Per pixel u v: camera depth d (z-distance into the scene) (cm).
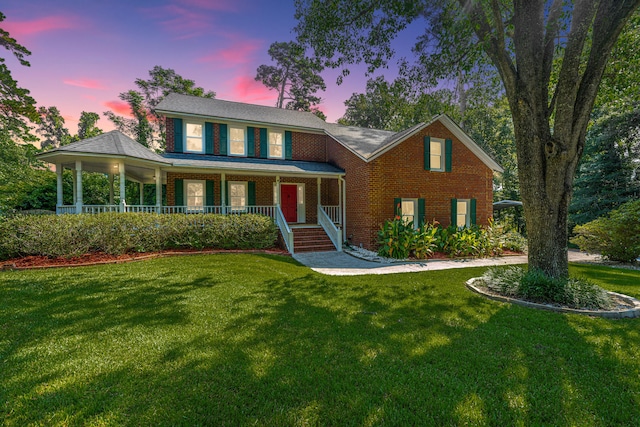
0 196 1377
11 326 380
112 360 302
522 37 603
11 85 1041
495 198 2488
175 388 257
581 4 543
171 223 967
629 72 846
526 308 513
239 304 495
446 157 1377
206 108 1467
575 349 355
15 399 238
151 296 520
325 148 1666
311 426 217
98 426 211
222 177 1213
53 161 1044
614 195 1714
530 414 238
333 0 729
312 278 717
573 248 1850
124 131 2822
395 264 981
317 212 1495
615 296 574
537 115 604
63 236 786
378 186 1238
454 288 642
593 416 238
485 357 330
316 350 338
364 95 2650
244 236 1104
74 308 449
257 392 256
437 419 230
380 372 293
